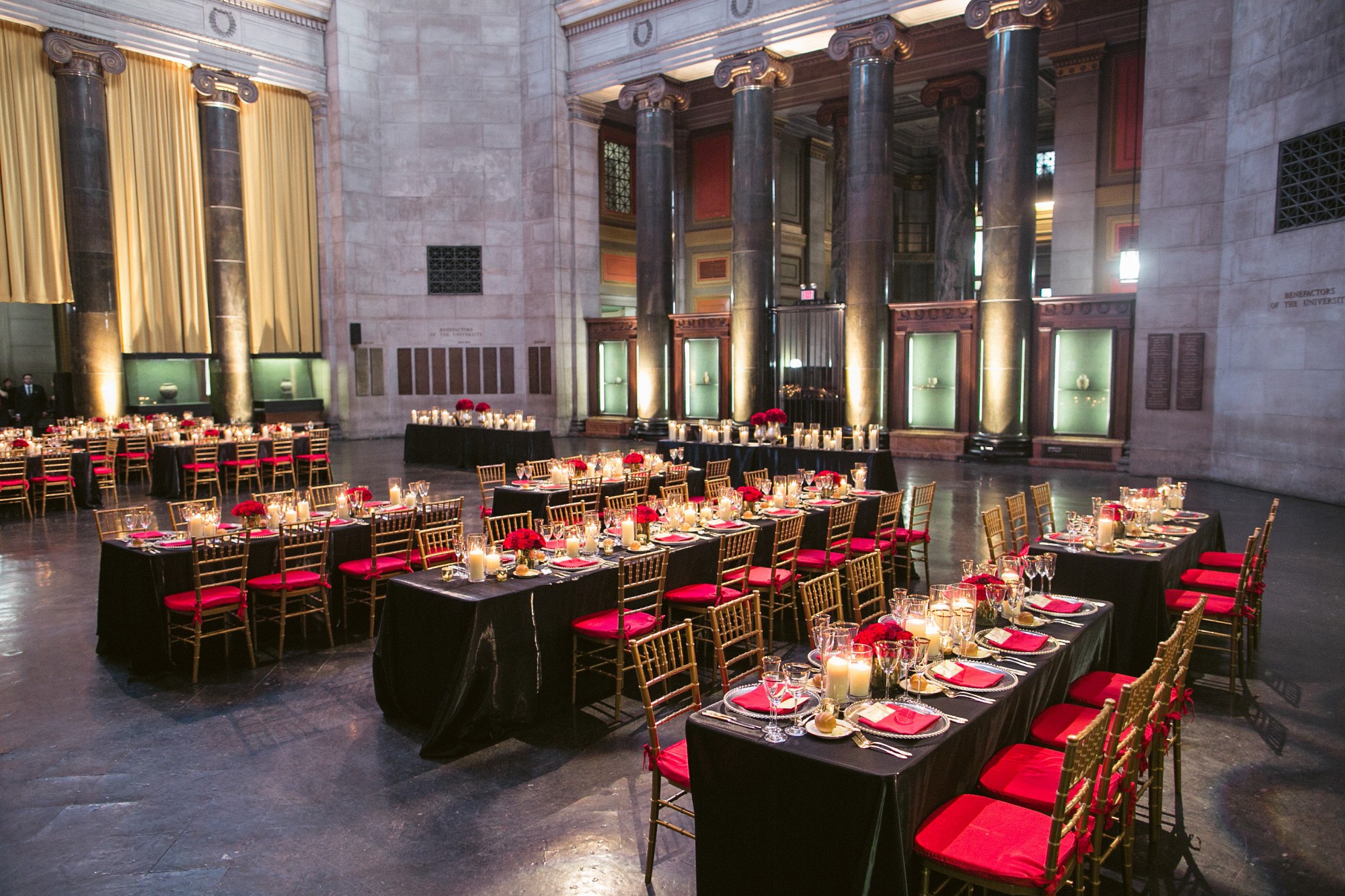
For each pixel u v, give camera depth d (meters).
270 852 4.14
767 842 3.34
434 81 24.00
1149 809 4.36
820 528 8.48
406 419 24.50
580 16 22.81
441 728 5.18
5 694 6.15
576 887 3.86
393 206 24.05
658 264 22.31
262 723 5.67
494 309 24.58
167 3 19.92
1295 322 13.24
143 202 20.11
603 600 6.25
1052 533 7.03
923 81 22.50
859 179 18.48
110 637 6.95
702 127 26.55
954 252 21.70
